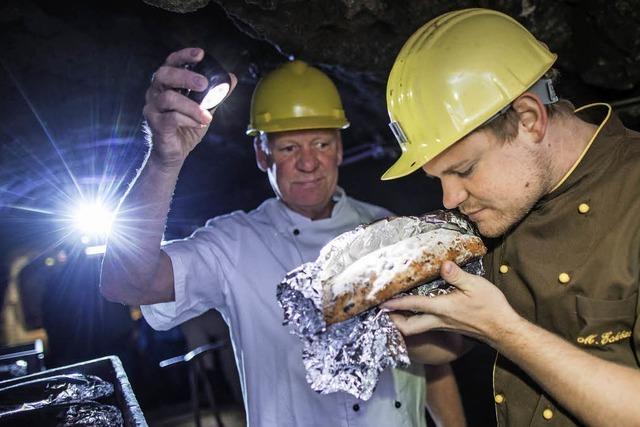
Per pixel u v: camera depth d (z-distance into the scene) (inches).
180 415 223.3
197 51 58.7
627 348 57.3
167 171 64.1
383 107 179.6
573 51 124.4
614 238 56.8
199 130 63.3
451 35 57.3
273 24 116.0
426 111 56.6
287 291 59.6
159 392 242.8
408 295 59.9
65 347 242.2
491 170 55.6
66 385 83.1
